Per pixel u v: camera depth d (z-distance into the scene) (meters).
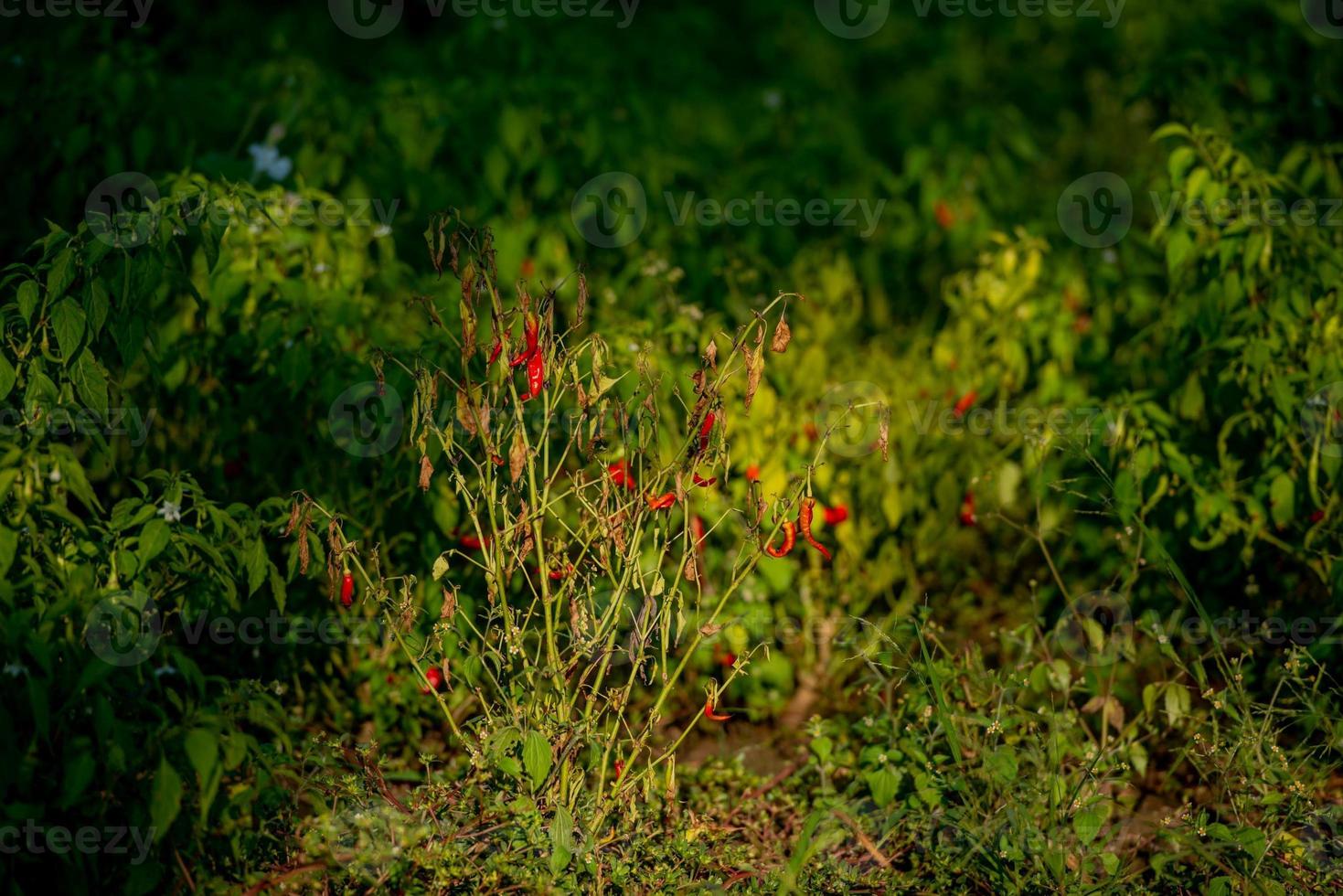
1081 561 4.26
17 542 2.39
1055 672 3.12
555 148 4.65
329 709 3.49
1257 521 3.42
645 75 7.30
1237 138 4.03
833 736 3.58
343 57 7.50
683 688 3.73
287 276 3.57
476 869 2.62
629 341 3.55
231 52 6.72
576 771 2.76
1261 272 3.60
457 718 3.45
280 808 2.79
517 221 4.42
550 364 2.59
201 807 2.32
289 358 3.25
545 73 5.14
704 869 2.83
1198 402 3.62
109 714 2.28
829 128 6.29
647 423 2.66
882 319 5.33
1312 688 3.07
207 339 3.55
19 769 2.27
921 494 4.05
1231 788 2.84
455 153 4.54
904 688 3.52
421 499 3.42
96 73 4.38
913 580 4.14
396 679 3.40
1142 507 3.44
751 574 3.68
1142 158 6.36
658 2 8.79
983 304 4.27
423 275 4.20
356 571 3.41
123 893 2.46
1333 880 2.72
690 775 3.33
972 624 4.14
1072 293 4.34
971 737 3.05
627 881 2.63
